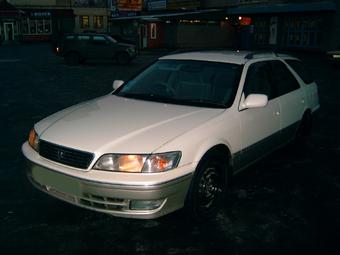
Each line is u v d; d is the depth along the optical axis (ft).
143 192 9.89
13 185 14.80
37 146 11.59
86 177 10.10
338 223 12.28
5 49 113.29
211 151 11.59
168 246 10.79
